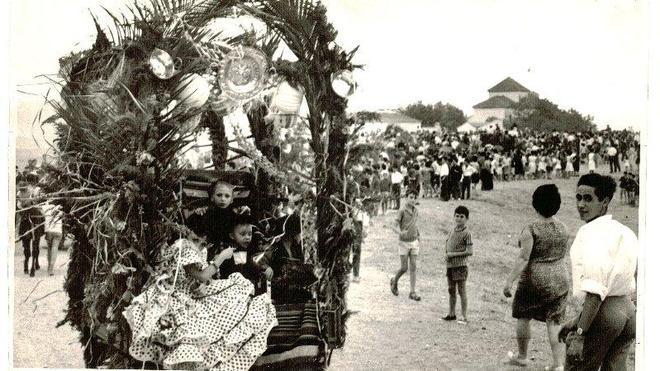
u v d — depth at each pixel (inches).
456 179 846.5
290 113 249.4
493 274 559.2
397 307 442.9
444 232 692.7
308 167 252.4
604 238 217.6
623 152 740.7
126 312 206.2
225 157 269.1
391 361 329.4
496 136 941.8
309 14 237.9
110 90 211.9
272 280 240.2
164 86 219.0
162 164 213.5
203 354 212.8
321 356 234.8
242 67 238.4
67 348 337.1
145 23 222.8
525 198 823.7
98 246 206.7
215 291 221.5
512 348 356.8
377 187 280.4
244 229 238.7
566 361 228.7
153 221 210.2
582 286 218.5
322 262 236.8
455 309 445.1
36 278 460.4
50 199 215.5
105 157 207.9
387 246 633.0
